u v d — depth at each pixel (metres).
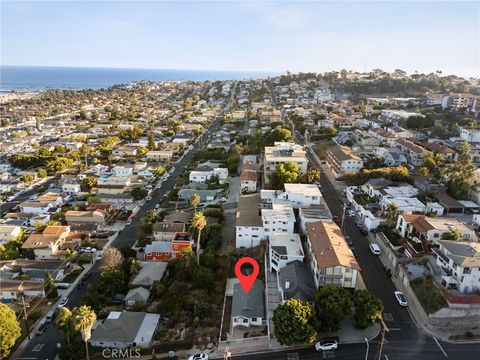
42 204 123.44
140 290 77.38
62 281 85.62
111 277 79.62
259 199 113.12
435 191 112.31
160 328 68.88
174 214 112.38
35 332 69.62
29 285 81.25
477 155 143.25
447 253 72.69
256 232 94.06
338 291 64.06
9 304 78.31
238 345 63.12
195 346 63.59
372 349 60.31
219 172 150.12
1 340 59.50
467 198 108.62
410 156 147.25
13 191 144.25
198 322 68.81
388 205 100.00
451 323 64.38
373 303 62.59
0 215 122.12
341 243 77.62
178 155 197.75
